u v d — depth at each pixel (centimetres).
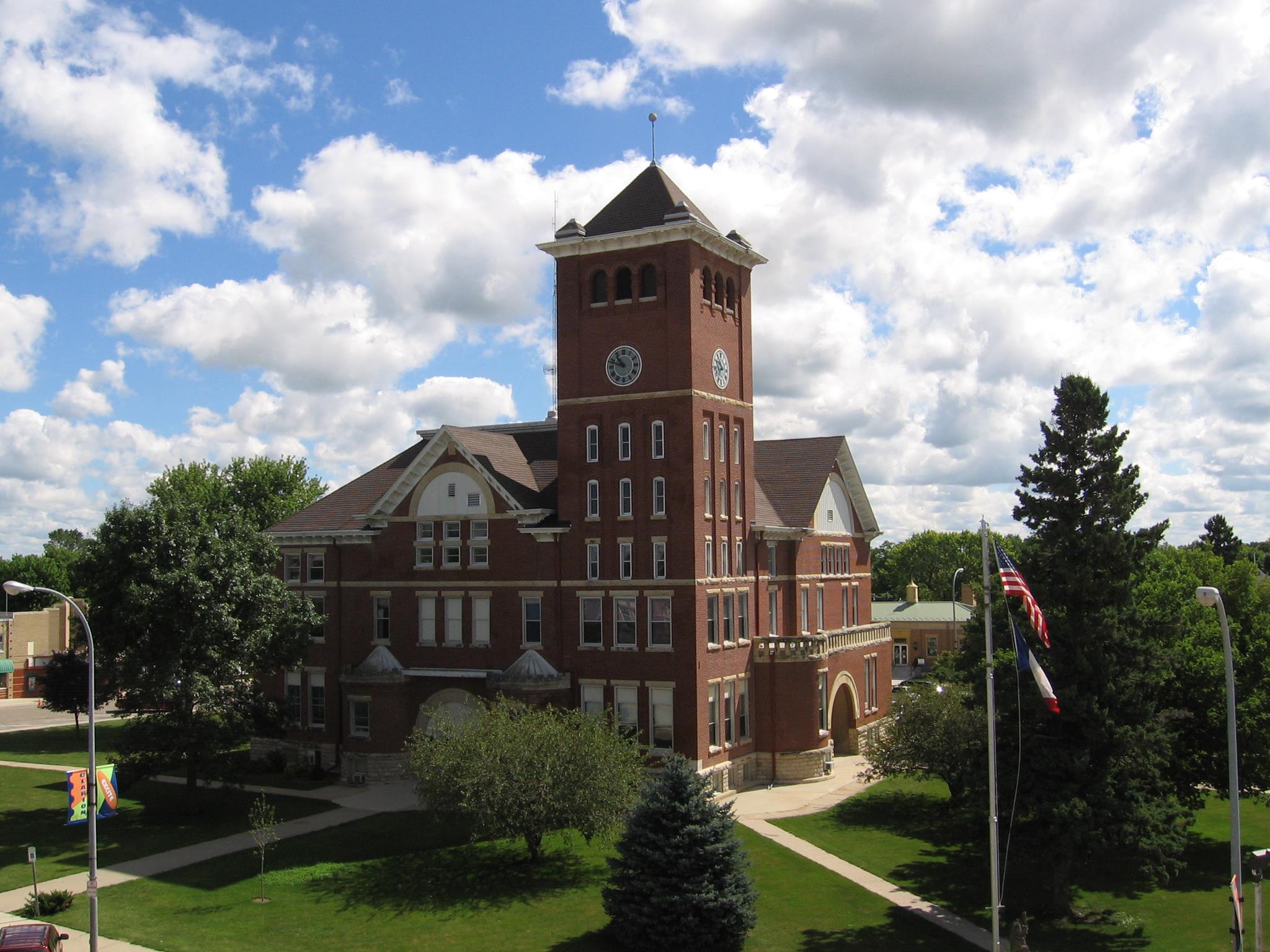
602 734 4400
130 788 5678
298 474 10894
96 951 3234
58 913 3769
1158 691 4269
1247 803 5491
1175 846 3666
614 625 5450
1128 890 4169
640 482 5441
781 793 5603
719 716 5484
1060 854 3828
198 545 5066
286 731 6278
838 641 6381
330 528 6278
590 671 5481
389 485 6450
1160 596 4494
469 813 4209
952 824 4994
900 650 11306
